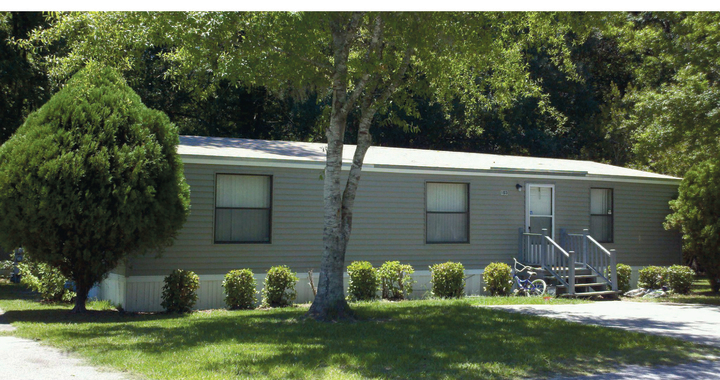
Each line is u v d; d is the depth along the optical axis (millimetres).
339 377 6266
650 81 24438
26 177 10164
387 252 14688
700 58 15008
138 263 12617
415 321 9906
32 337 8617
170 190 11336
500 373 6559
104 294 14211
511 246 16109
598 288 15406
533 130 28078
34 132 10562
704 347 8086
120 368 6645
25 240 10578
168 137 11656
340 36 10531
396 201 14836
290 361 6914
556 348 7797
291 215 13875
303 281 13977
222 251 13266
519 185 16250
